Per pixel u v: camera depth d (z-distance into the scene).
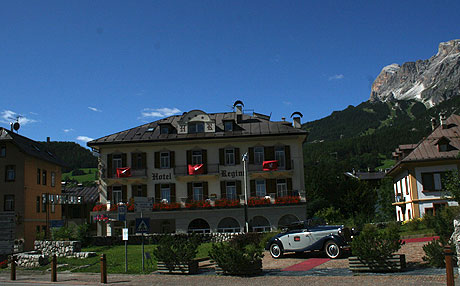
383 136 156.88
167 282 15.11
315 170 61.84
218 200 39.69
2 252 30.72
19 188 44.03
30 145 48.50
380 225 33.59
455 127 42.38
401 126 167.12
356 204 56.00
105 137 42.84
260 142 41.25
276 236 19.83
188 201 40.44
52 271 17.09
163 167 41.50
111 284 15.34
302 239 18.83
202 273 16.86
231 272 15.73
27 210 44.31
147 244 32.09
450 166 38.69
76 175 113.94
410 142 145.12
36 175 47.06
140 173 41.22
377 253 13.73
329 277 13.71
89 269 20.50
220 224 40.28
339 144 160.12
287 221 39.56
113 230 39.75
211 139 41.25
